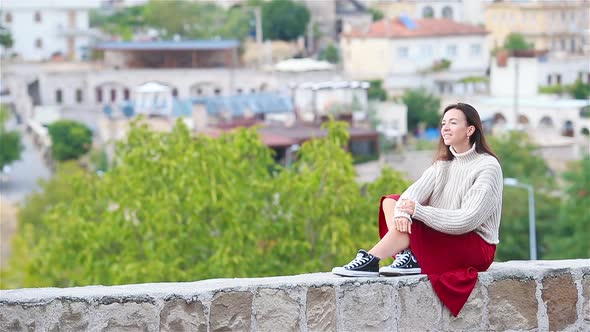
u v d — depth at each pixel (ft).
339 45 561.02
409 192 28.48
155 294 26.30
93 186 110.22
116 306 26.13
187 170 93.91
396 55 500.74
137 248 92.58
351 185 92.79
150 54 554.05
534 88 465.06
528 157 229.45
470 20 602.44
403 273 27.89
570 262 29.43
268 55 546.67
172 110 365.20
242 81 520.01
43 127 466.29
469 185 28.12
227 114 364.99
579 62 480.23
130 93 544.21
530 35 566.36
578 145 323.78
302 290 27.09
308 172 93.30
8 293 26.16
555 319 28.58
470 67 505.25
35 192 247.29
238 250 86.48
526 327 28.35
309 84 382.01
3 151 408.87
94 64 572.10
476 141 28.40
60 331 25.94
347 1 622.54
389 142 356.38
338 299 27.25
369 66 506.07
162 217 88.89
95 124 514.27
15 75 557.74
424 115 432.66
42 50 636.89
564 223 178.19
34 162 442.09
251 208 88.99
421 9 626.23
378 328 27.45
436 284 27.68
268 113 368.89
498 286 28.17
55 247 99.66
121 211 93.30
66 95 549.54
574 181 182.09
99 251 94.73
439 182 28.58
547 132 386.32
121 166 103.24
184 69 529.45
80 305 26.00
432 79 492.95
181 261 85.61
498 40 576.20
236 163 95.81
